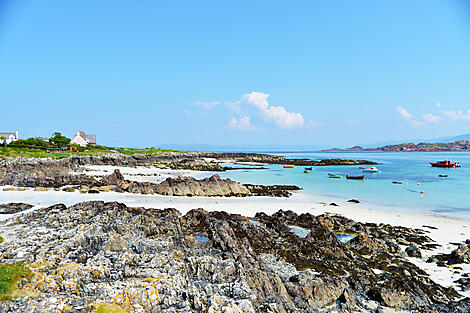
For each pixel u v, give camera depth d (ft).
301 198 196.03
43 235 81.25
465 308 66.59
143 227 91.76
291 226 125.29
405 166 495.41
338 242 99.55
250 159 581.94
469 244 104.99
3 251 68.54
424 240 110.52
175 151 643.04
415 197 203.10
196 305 53.47
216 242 85.97
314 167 460.14
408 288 72.69
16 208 130.82
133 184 193.26
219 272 66.69
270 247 94.38
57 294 52.60
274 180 296.51
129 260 68.85
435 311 66.18
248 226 107.45
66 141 467.52
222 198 187.42
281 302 61.26
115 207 115.14
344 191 228.63
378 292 69.72
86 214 106.01
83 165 338.75
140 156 474.49
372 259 92.53
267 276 67.31
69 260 66.95
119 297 52.31
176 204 160.76
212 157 616.39
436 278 81.92
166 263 68.39
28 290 52.26
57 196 166.09
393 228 125.59
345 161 534.78
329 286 69.97
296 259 87.35
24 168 256.73
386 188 244.22
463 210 163.53
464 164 545.44
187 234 97.71
